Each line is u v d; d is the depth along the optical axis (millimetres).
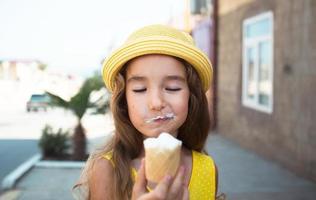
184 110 1374
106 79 1478
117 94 1446
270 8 9453
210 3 14820
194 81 1425
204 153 1707
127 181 1418
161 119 1339
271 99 9508
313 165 7590
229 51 12930
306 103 7738
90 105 9555
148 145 1150
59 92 9734
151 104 1326
